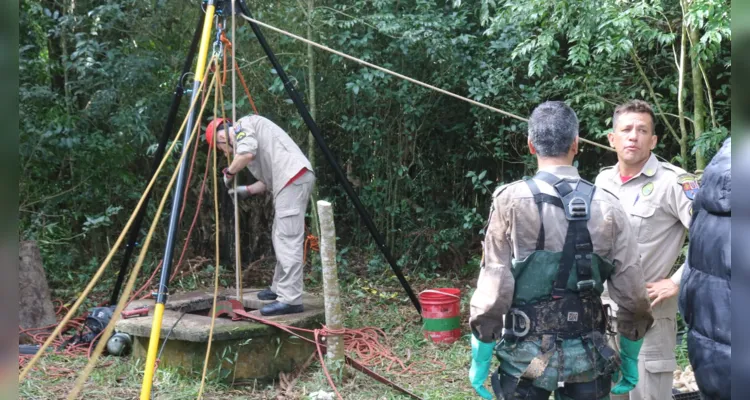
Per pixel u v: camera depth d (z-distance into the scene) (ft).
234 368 12.76
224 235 22.57
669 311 8.54
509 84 19.72
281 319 13.32
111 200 21.93
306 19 19.69
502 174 22.95
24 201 20.18
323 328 12.84
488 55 20.11
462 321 17.44
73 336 15.01
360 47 20.21
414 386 12.75
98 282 20.40
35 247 16.53
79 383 7.11
